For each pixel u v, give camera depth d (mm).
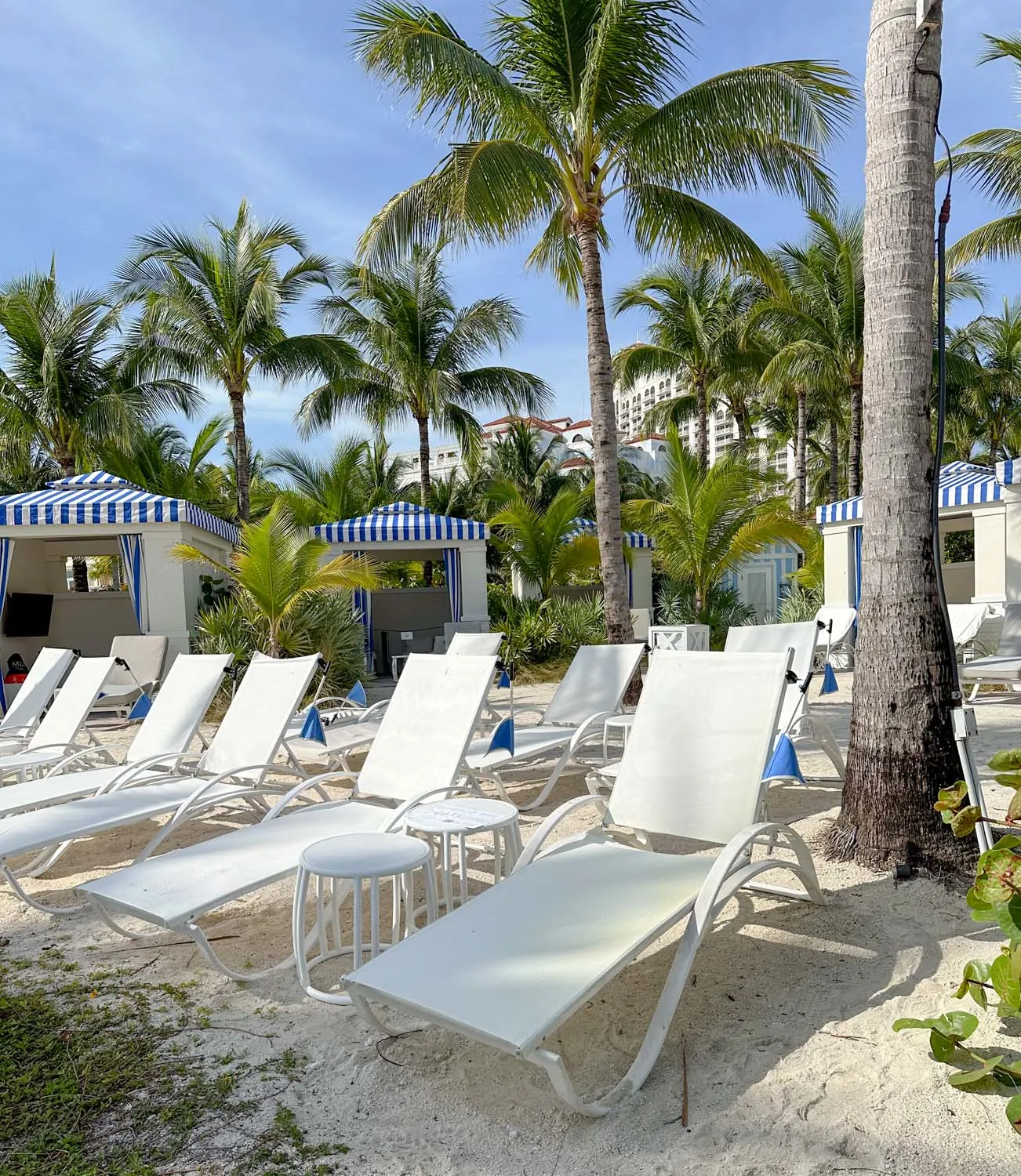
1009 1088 2119
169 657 11812
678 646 8773
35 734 6734
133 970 3201
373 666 15742
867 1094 2148
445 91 8562
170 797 4273
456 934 2393
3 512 11555
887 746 3625
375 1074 2393
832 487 24500
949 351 22938
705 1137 2023
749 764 3193
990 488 11508
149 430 22906
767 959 2953
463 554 14750
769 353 21531
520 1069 2383
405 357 20266
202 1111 2252
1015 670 6988
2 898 4113
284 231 17156
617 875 2795
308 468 23484
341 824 3568
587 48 8492
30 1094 2352
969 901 2242
